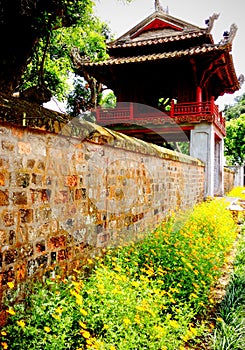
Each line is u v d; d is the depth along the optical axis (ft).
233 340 10.18
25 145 9.29
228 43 37.55
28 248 9.44
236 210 30.53
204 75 44.11
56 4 23.00
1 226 8.39
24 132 9.24
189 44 45.39
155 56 41.96
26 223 9.37
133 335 8.64
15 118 8.59
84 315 8.79
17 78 26.17
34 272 9.68
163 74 47.06
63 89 42.83
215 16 41.42
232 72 47.32
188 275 13.05
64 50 40.19
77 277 11.64
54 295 8.96
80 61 42.80
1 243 8.37
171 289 11.81
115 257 13.46
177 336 9.84
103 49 41.63
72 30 32.22
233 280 14.78
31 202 9.59
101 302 9.46
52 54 39.14
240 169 86.99
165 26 47.50
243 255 18.84
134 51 48.60
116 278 10.65
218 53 39.11
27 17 23.13
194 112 41.98
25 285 9.24
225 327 10.84
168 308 11.50
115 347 8.30
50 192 10.52
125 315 9.19
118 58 45.78
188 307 11.35
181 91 46.06
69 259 11.60
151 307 9.92
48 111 10.77
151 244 15.35
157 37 47.47
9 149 8.67
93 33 36.42
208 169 41.04
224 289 14.97
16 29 24.00
